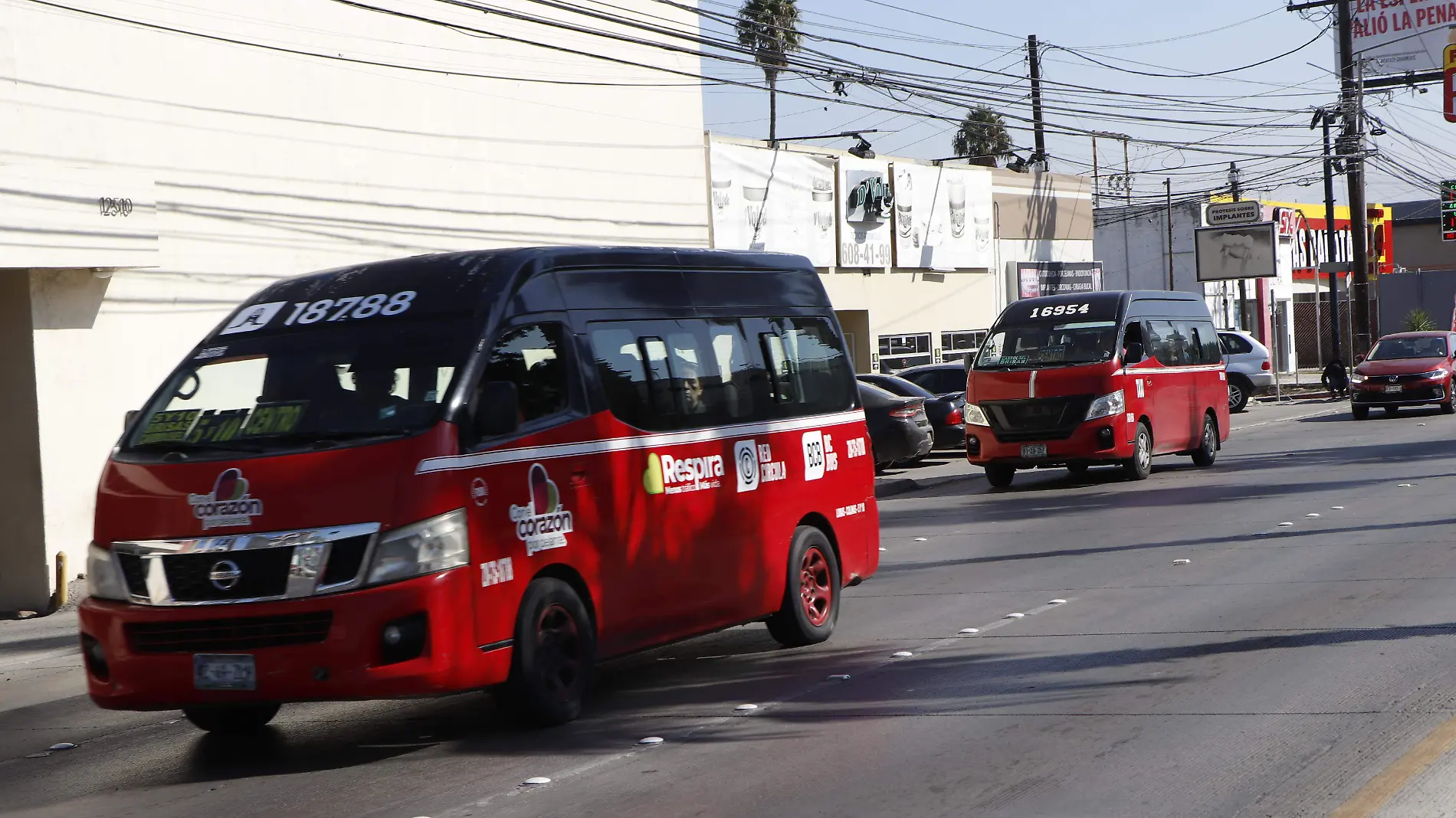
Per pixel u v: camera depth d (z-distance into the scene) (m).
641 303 10.34
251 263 21.36
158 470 8.70
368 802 7.78
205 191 20.58
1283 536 16.52
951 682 9.98
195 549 8.35
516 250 9.62
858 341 42.22
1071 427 23.45
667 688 10.44
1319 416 40.16
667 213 31.08
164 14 20.03
